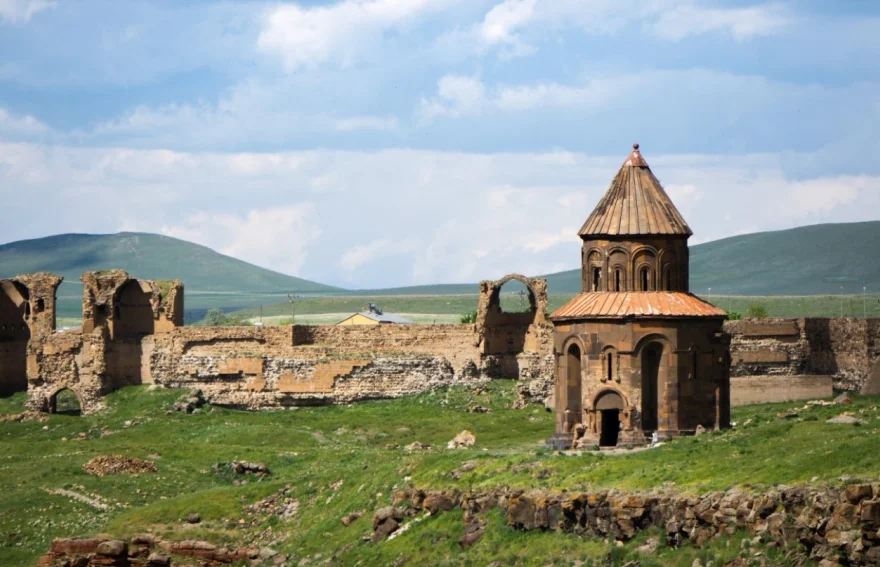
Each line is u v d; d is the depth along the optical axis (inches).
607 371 5152.6
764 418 5123.0
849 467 3882.9
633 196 5300.2
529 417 6717.5
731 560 3826.3
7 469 6097.4
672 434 5088.6
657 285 5226.4
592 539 4249.5
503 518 4527.6
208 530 5280.5
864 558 3599.9
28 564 5211.6
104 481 5890.8
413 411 7017.7
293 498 5413.4
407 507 4886.8
